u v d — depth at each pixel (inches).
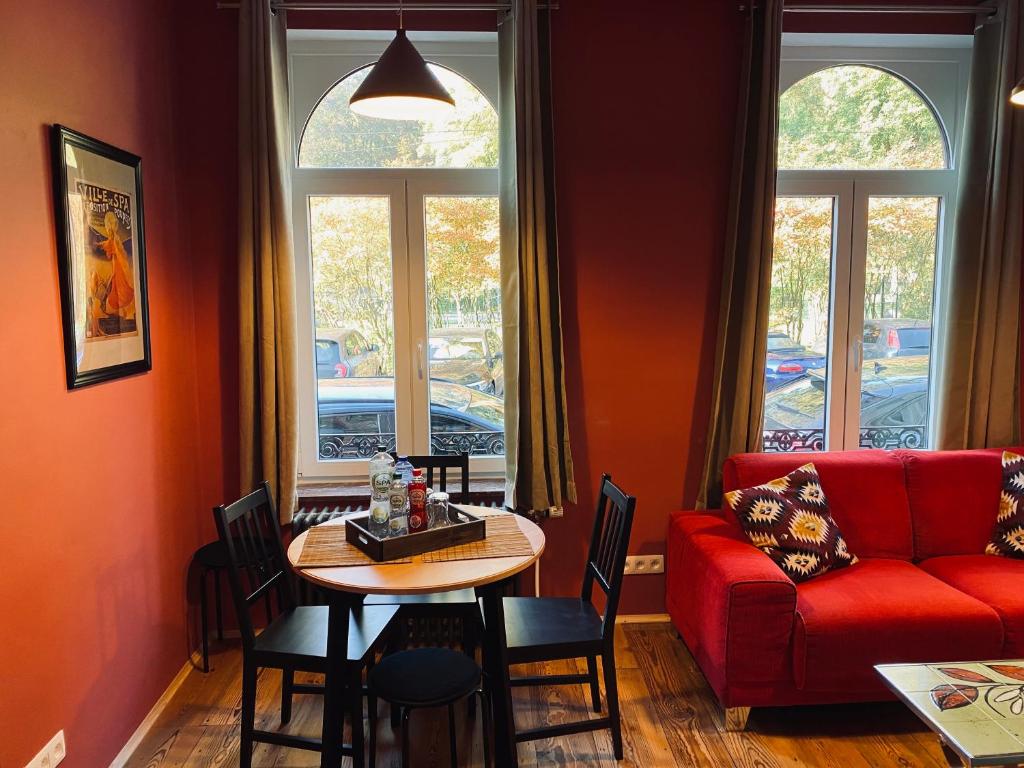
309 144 127.7
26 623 73.9
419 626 122.6
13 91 72.6
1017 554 114.1
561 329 124.1
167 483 111.0
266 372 118.0
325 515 120.6
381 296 131.2
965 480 119.6
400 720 103.1
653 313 128.3
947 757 74.4
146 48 106.1
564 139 124.3
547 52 119.3
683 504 132.0
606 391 129.1
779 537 106.5
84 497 86.0
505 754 88.7
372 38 124.9
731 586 95.7
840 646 95.2
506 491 123.4
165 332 111.3
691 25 123.3
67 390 82.3
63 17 82.6
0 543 69.6
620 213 126.0
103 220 90.3
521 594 128.0
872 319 135.7
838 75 130.9
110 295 92.1
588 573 103.8
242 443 119.9
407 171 128.2
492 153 128.8
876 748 96.3
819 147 131.8
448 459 114.7
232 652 122.7
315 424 132.5
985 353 126.4
